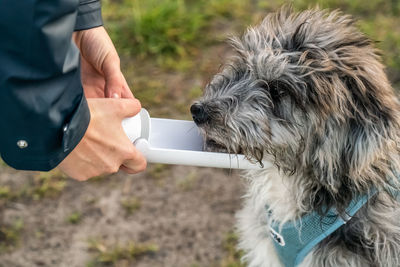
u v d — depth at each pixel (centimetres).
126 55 220
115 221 160
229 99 114
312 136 110
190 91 201
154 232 157
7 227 157
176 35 224
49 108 81
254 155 112
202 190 170
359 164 107
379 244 112
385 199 113
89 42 119
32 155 84
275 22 121
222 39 215
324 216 112
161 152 103
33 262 148
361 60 108
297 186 115
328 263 115
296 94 108
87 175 95
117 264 148
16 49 77
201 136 111
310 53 109
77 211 162
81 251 151
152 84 204
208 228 159
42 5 76
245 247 139
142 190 169
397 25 232
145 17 224
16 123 81
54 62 79
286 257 120
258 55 113
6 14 75
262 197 123
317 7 146
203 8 244
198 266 149
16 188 169
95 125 91
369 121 106
